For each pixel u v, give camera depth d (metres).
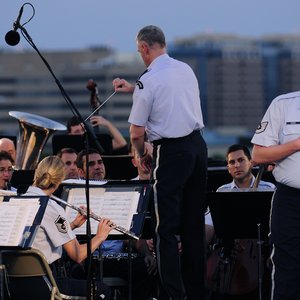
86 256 18.75
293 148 17.05
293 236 17.22
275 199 17.44
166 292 18.69
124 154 29.88
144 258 21.77
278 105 17.47
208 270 21.39
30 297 18.19
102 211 19.36
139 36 19.33
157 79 18.92
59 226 18.61
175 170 18.83
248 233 20.34
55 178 18.94
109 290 19.17
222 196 20.08
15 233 17.84
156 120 18.94
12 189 21.44
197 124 19.05
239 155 23.08
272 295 17.34
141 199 19.30
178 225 18.91
